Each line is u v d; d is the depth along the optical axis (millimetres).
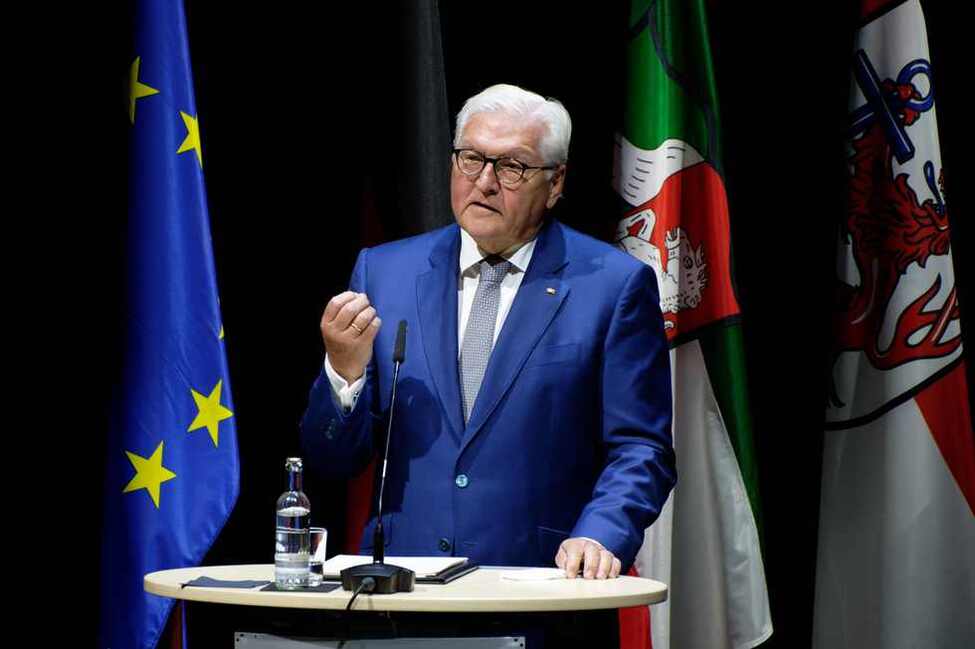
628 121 12617
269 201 12680
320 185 12805
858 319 12664
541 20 13406
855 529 12523
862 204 12766
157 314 10547
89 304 11242
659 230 12297
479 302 8844
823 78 13930
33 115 11273
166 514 10312
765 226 13938
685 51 12719
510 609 5938
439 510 8203
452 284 8859
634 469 8211
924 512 12328
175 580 6719
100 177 11266
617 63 13281
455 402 8430
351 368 8172
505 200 8656
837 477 12625
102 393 11141
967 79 14016
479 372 8609
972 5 14016
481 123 8727
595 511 7875
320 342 12820
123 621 10258
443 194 11875
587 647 7109
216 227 12555
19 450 11156
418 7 11992
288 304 12703
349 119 12805
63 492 11242
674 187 12375
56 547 11227
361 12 12719
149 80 10789
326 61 12844
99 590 11000
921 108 12711
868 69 12898
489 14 13344
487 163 8648
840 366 12695
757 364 13844
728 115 13977
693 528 12305
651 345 8781
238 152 12633
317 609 6496
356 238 12852
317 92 12820
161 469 10383
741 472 12281
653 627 11859
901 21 12867
